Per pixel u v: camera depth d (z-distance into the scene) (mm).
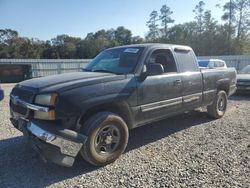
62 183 3512
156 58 4957
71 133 3580
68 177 3676
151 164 4059
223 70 6867
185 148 4730
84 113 3773
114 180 3572
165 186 3387
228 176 3617
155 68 4445
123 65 4695
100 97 3898
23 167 3980
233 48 69125
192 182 3473
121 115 4328
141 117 4547
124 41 100000
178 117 6988
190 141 5113
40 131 3535
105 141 3990
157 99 4766
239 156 4312
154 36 83875
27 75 25062
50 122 3637
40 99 3662
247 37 67875
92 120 3820
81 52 86188
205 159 4211
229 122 6535
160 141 5133
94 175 3727
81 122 3861
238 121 6641
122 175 3709
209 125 6258
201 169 3850
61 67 32156
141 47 4906
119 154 4160
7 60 30828
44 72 31188
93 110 3982
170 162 4121
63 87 3688
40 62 30969
